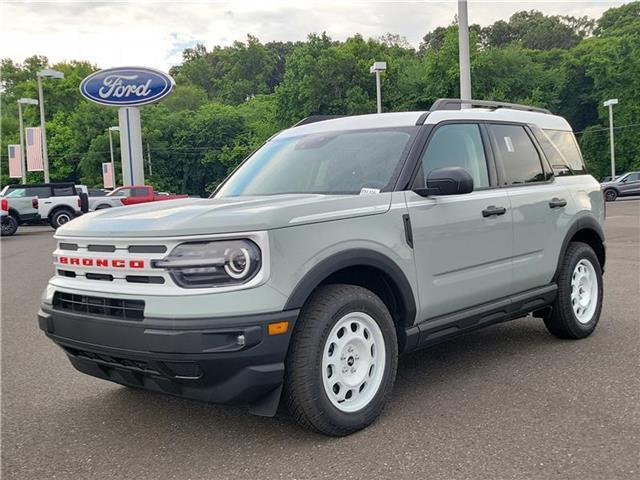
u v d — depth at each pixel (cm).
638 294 764
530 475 312
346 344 367
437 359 524
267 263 329
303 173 460
